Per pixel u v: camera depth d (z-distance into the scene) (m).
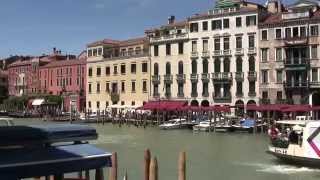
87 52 101.12
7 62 145.25
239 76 77.25
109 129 73.56
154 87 87.81
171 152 42.78
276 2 80.88
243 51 77.12
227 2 79.56
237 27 77.75
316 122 32.53
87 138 13.98
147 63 88.88
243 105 71.75
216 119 70.25
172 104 80.69
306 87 71.38
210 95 80.31
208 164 35.34
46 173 12.27
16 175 11.76
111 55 97.19
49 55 127.69
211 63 80.50
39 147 12.91
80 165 12.92
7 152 12.21
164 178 29.16
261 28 75.56
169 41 85.50
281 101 72.88
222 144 49.84
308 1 71.88
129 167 33.28
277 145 35.16
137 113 83.75
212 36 80.31
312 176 30.08
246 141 52.97
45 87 117.81
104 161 13.45
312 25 71.31
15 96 124.44
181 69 84.12
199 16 81.81
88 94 100.69
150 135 62.09
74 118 93.12
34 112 110.00
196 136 60.09
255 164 35.09
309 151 32.53
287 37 72.88
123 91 93.06
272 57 74.50
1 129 12.47
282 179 29.27
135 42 93.25
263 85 75.31
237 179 29.48
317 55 71.00
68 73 110.19
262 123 65.69
